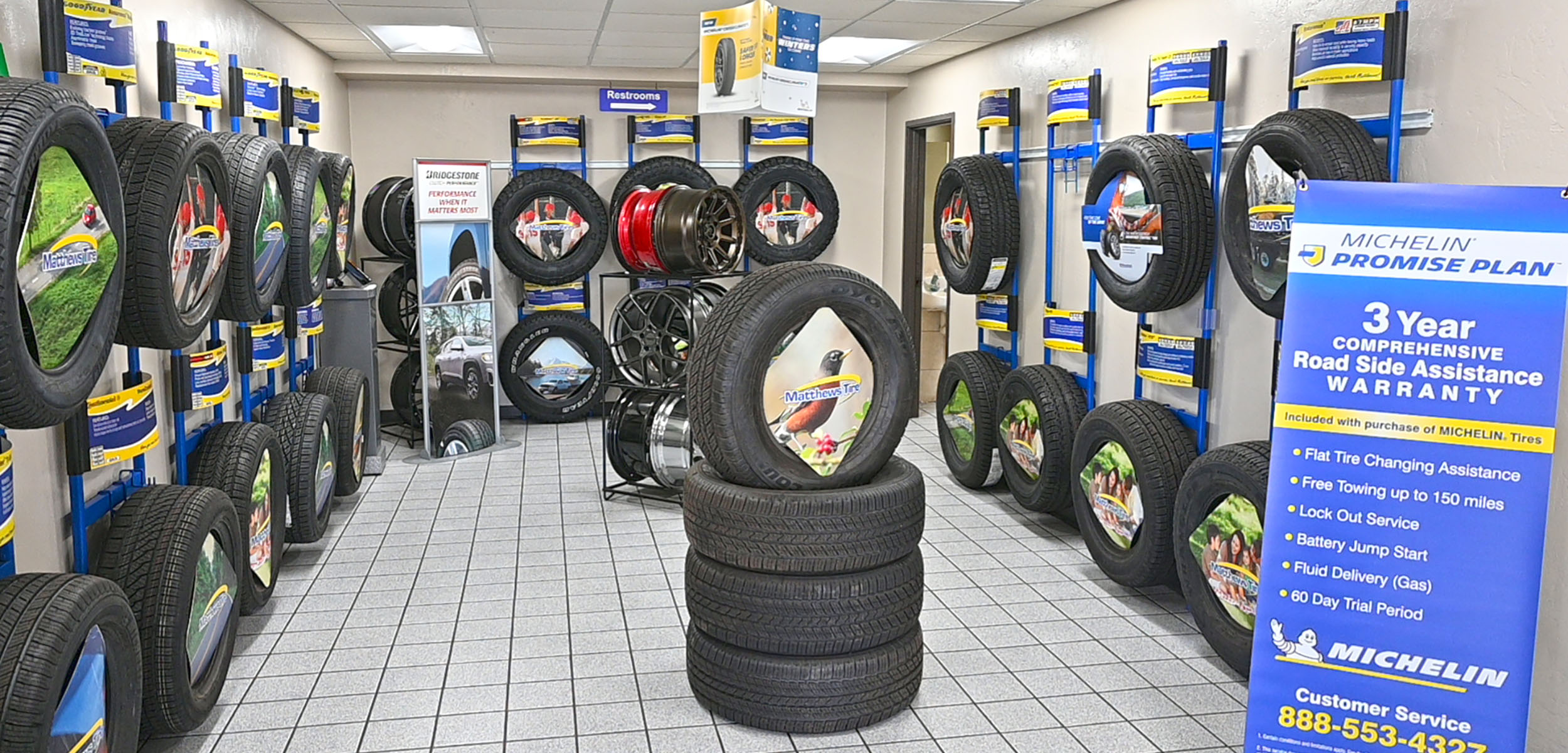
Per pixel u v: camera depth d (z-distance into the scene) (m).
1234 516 3.56
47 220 2.16
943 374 6.43
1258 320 4.07
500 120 8.38
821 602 3.16
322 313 6.00
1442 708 2.64
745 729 3.25
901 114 8.46
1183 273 4.29
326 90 7.30
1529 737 3.00
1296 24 3.88
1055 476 5.26
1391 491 2.62
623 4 5.41
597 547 5.06
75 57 3.15
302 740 3.17
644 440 5.72
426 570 4.73
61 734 2.30
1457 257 2.55
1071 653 3.81
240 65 5.22
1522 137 2.96
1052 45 5.83
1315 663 2.71
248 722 3.28
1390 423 2.61
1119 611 4.24
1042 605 4.30
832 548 3.15
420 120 8.27
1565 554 2.86
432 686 3.54
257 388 5.05
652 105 7.95
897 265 8.67
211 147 3.15
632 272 7.18
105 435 3.09
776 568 3.17
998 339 6.41
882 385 3.44
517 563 4.82
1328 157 3.33
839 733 3.22
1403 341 2.59
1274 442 2.69
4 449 2.39
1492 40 3.05
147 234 2.79
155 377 3.77
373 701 3.43
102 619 2.44
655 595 4.41
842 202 8.90
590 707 3.39
